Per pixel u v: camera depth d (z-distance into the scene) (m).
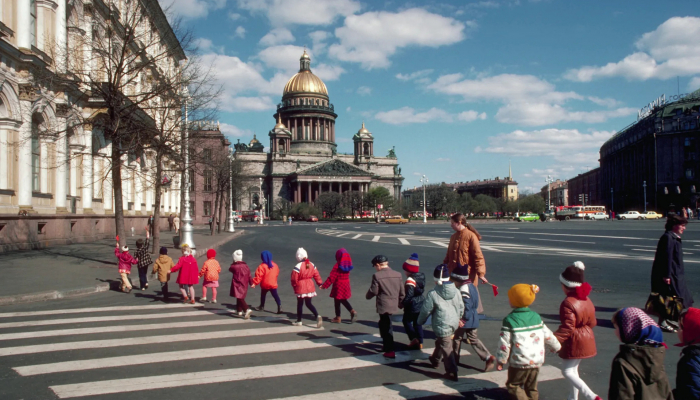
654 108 114.75
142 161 38.47
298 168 158.50
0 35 20.55
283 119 172.38
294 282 9.98
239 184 59.91
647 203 113.19
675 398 4.48
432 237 41.12
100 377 6.71
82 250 24.12
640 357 4.53
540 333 5.40
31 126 23.38
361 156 172.50
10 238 22.55
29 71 22.88
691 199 103.31
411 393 6.18
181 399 5.94
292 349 8.20
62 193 26.81
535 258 22.23
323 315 11.21
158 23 22.70
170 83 21.97
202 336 9.05
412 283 8.12
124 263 14.66
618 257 22.36
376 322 10.41
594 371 6.98
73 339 8.80
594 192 179.88
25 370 7.01
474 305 7.30
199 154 27.50
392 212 127.44
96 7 27.14
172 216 51.72
